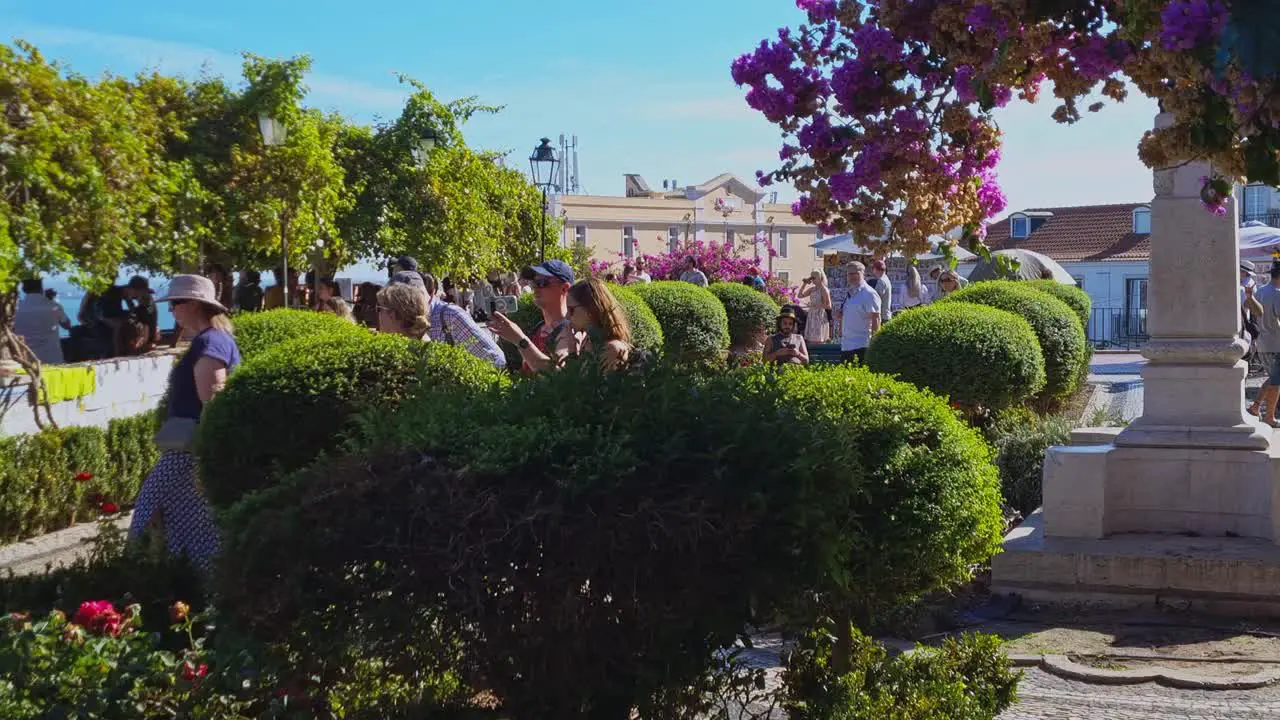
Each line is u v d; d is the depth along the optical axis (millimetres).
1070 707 5504
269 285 21984
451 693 3350
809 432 3369
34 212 11188
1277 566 7086
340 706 3273
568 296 6086
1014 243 60312
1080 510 7926
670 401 3332
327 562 3074
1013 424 11664
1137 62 4012
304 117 18656
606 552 3117
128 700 3531
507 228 33938
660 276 30016
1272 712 5402
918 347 12750
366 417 3551
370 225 23359
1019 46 4172
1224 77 3254
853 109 4660
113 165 12438
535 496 3078
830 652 4242
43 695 3615
